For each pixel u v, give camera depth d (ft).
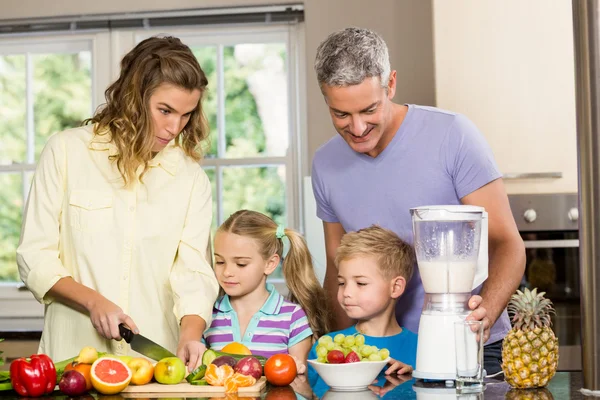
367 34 5.97
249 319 7.43
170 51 6.34
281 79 12.70
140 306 6.53
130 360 5.14
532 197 10.16
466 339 4.73
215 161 12.72
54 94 13.05
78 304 6.07
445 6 10.25
